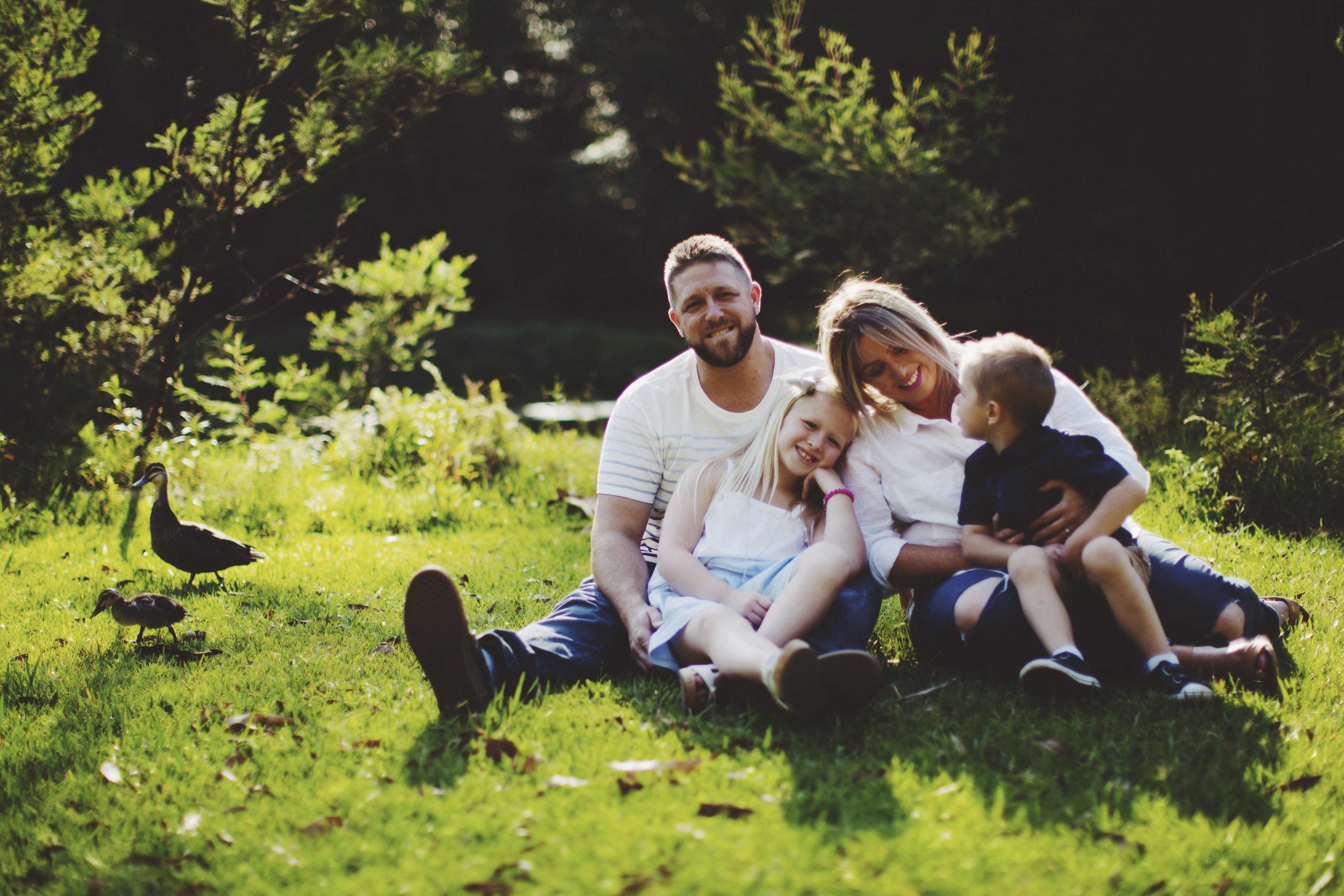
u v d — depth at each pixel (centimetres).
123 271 762
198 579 487
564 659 324
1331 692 299
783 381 362
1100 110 1391
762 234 1012
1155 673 297
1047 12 1378
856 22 1545
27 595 461
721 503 339
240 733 301
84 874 230
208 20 1174
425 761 270
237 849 235
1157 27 1287
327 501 645
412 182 2759
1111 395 740
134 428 705
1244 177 1127
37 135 717
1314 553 459
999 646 309
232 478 690
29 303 713
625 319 3253
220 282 1216
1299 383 641
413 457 748
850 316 336
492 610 425
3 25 698
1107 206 1379
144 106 1250
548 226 3234
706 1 2422
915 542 338
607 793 248
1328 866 215
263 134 812
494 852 224
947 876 208
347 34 803
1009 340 312
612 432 365
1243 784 248
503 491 702
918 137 1001
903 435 339
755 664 275
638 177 3059
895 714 293
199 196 753
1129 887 206
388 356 873
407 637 291
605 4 2811
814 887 205
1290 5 1030
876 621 348
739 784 250
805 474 336
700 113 2530
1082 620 309
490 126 2850
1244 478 541
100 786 271
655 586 337
